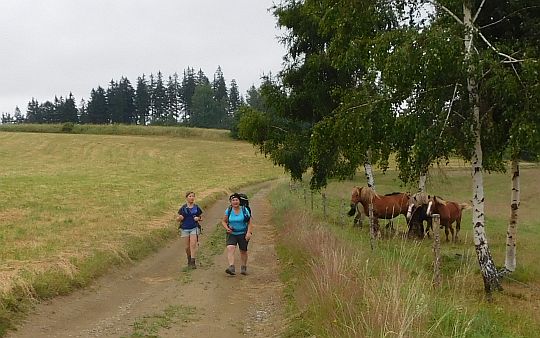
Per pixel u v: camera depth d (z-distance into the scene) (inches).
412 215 725.9
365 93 467.5
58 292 355.9
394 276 269.7
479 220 454.0
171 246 604.4
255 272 465.1
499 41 454.0
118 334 286.2
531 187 1721.2
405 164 461.7
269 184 1872.5
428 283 349.1
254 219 887.7
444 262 543.5
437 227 376.5
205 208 1016.9
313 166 781.3
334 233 517.7
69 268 400.2
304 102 782.5
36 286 344.5
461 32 410.0
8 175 1625.2
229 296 383.2
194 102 5428.2
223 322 318.7
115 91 5644.7
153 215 781.9
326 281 301.1
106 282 414.0
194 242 482.3
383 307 230.7
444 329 249.1
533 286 481.7
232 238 458.6
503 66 406.9
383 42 416.2
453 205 748.0
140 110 5743.1
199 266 493.7
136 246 540.4
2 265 399.5
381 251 432.5
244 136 851.4
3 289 319.3
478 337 251.4
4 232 568.4
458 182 1781.5
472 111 429.1
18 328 286.0
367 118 446.6
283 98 793.6
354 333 223.9
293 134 812.6
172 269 485.4
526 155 445.1
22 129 3973.9
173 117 5959.6
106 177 1656.0
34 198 951.6
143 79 5757.9
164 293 388.8
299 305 317.4
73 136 3489.2
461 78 416.5
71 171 1923.0
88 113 5585.6
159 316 324.2
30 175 1647.4
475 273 522.9
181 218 480.4
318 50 780.6
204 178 1854.1
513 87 381.7
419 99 435.8
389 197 729.6
